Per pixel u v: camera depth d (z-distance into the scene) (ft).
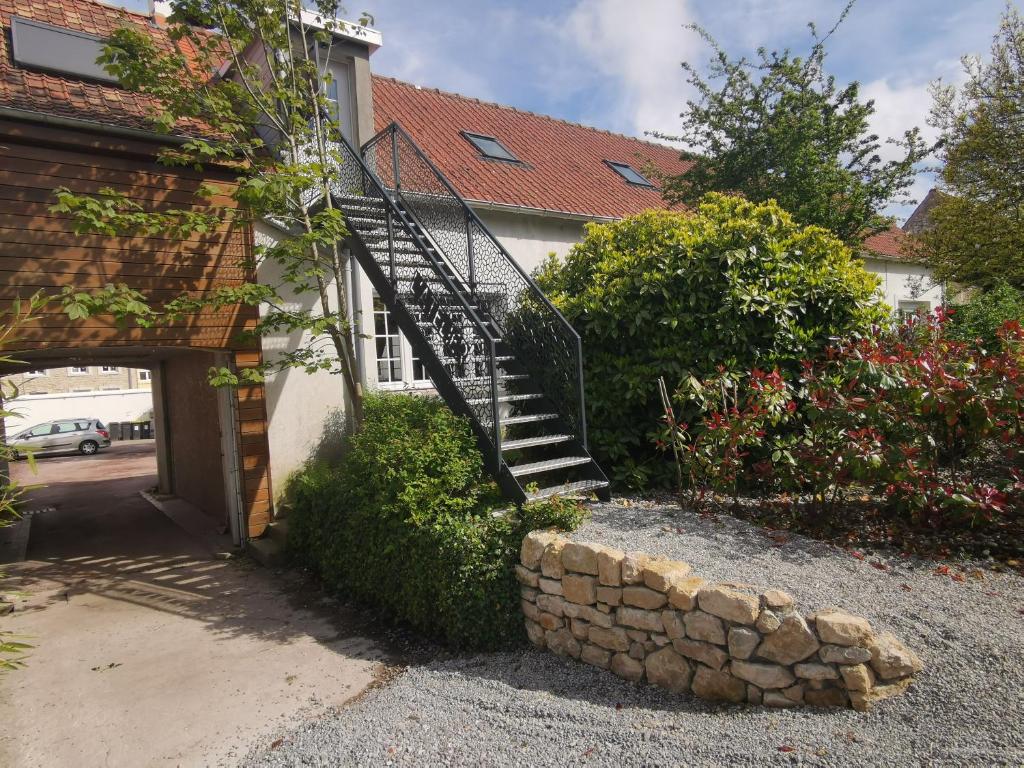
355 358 23.88
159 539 26.78
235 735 11.21
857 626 9.50
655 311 19.63
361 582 17.51
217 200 23.08
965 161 39.83
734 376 18.07
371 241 22.54
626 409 19.92
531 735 9.87
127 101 22.82
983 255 39.81
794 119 34.45
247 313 23.77
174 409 36.81
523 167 38.34
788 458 15.72
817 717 9.27
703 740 9.09
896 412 14.69
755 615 10.08
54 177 19.89
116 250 20.94
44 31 24.07
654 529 14.60
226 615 17.46
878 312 21.09
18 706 12.62
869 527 15.06
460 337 18.86
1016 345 14.48
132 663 14.52
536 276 24.79
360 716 11.09
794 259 20.21
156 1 31.27
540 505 14.78
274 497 24.50
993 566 12.78
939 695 9.00
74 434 72.84
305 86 21.57
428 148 34.91
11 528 29.48
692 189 37.78
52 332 19.67
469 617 13.69
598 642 12.17
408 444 16.35
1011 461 15.35
